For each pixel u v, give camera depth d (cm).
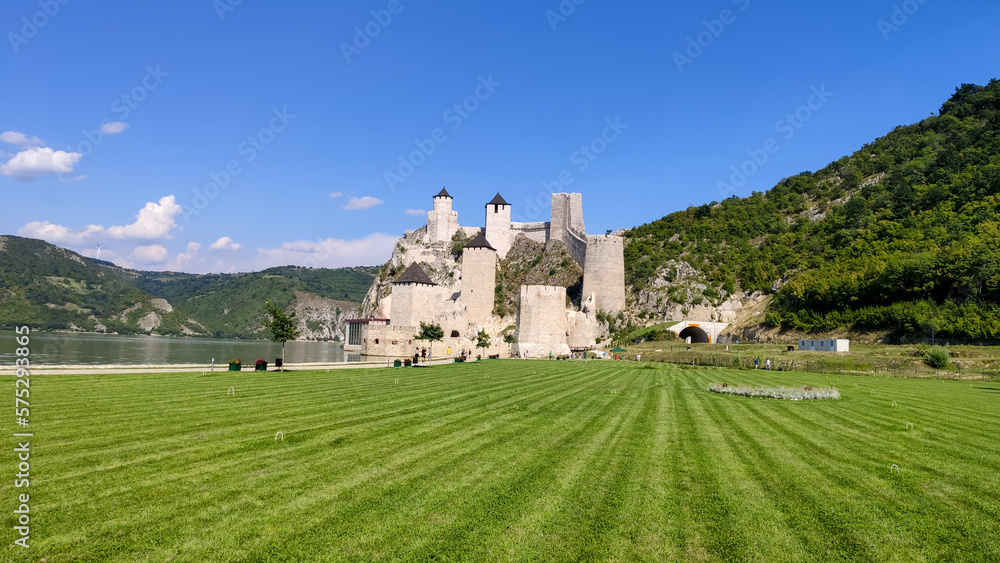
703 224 12875
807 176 15088
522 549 774
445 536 809
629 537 823
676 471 1172
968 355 5256
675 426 1719
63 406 1767
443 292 10744
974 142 11506
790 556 774
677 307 10156
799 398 2527
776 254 11119
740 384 3294
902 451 1428
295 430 1487
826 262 9700
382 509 906
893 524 898
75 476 1028
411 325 8681
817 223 11819
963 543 829
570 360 6838
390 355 7888
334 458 1206
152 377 2805
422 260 12619
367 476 1079
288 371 3731
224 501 923
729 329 9450
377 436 1445
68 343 8531
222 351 9138
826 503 991
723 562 750
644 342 9044
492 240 12712
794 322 8219
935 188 9769
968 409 2342
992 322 5975
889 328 7081
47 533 779
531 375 3788
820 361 5128
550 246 12075
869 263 8244
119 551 735
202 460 1160
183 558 719
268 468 1116
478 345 7550
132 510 873
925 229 8719
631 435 1554
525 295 8012
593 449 1361
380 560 729
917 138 13775
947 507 984
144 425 1498
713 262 11419
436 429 1567
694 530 854
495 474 1116
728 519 902
